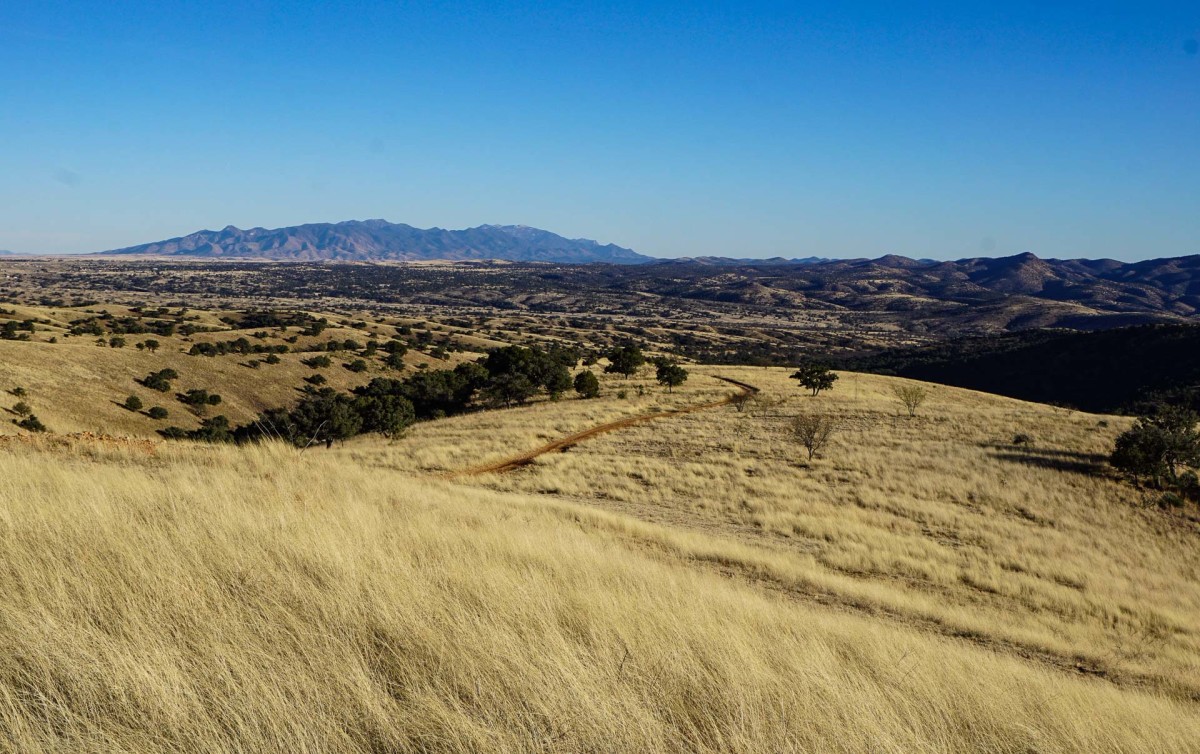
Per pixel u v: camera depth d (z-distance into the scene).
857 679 5.07
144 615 4.20
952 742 4.32
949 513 25.97
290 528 6.77
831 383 69.12
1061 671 9.73
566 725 3.49
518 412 54.41
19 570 4.65
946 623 12.04
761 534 20.77
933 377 130.38
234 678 3.56
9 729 2.99
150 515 6.86
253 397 84.38
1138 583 20.02
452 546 7.50
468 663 4.03
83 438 14.41
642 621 5.46
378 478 14.39
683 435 42.47
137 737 3.07
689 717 3.94
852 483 30.48
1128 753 4.98
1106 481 32.47
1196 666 11.67
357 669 3.69
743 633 5.82
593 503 24.03
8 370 67.00
